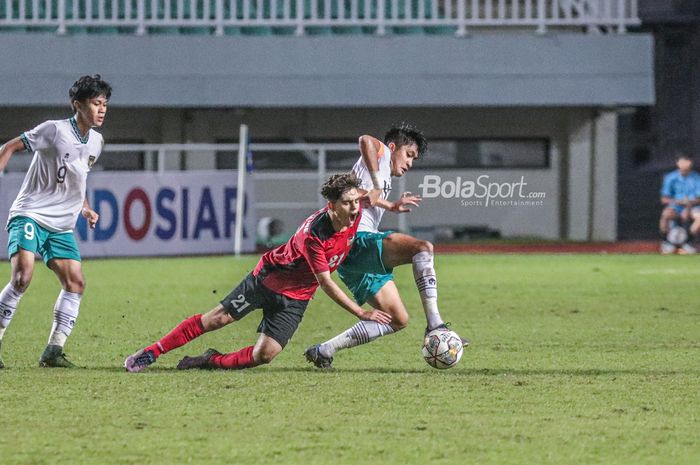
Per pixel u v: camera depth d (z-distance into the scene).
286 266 28.59
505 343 35.66
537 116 93.06
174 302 48.34
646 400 25.53
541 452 20.77
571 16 92.94
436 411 24.27
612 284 56.22
